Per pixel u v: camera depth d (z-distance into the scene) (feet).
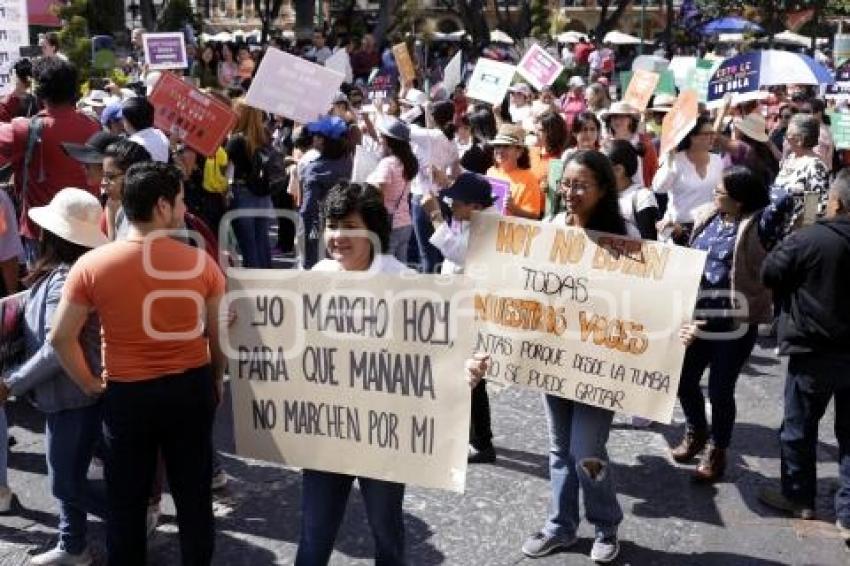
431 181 23.98
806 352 14.37
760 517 15.43
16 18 24.26
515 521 15.07
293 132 33.22
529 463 17.30
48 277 12.97
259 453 11.51
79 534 13.28
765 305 15.92
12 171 20.15
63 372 12.37
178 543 14.25
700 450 17.49
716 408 16.40
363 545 14.20
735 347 16.07
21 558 13.67
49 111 18.93
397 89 50.47
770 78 41.78
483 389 16.94
